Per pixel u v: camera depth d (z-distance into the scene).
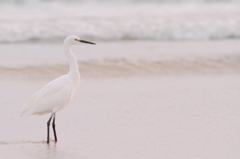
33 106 11.82
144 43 29.12
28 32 30.23
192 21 34.19
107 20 34.91
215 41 29.97
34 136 12.68
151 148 11.52
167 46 28.00
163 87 18.86
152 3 46.06
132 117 14.55
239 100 16.89
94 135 12.70
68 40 12.58
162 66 22.62
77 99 16.83
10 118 14.38
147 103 16.36
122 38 30.41
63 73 21.05
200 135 12.62
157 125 13.64
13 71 21.00
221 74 21.47
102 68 22.03
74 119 14.34
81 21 34.22
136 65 22.73
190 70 22.06
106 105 16.05
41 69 21.48
